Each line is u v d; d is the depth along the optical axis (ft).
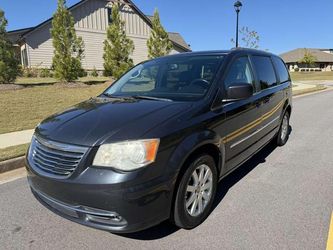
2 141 23.45
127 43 62.95
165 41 71.10
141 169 9.27
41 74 76.95
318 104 47.24
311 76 172.65
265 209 12.66
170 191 9.95
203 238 10.74
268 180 15.69
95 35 93.76
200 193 11.56
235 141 13.48
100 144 9.42
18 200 13.96
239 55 15.38
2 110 34.78
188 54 15.74
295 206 12.87
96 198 9.23
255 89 16.06
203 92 12.56
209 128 11.54
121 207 9.13
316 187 14.78
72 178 9.45
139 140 9.43
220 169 12.64
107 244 10.52
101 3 93.86
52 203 10.29
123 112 11.12
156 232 11.11
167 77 14.33
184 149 10.25
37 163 10.60
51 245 10.55
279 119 20.20
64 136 10.05
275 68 19.99
